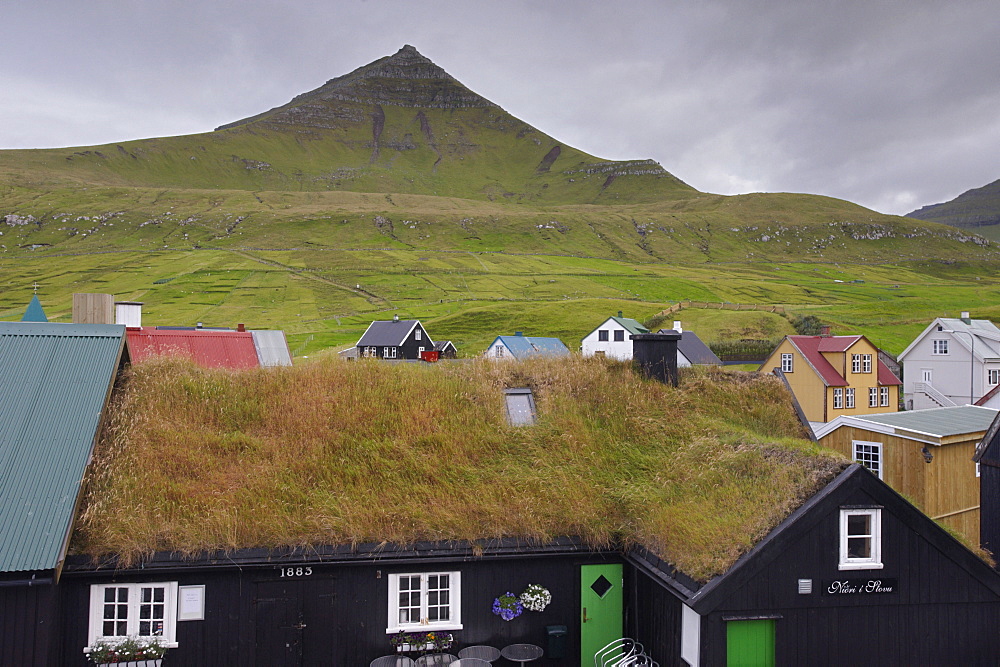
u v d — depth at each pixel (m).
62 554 10.45
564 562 12.68
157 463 12.35
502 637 12.42
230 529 11.31
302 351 90.12
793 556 11.05
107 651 10.84
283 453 13.05
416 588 12.25
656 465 13.78
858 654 11.29
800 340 55.50
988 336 60.53
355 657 11.84
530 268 185.88
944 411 21.98
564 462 13.67
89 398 12.50
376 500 12.23
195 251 193.75
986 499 17.36
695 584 10.78
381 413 14.31
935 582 11.65
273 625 11.63
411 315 121.50
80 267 173.12
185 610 11.37
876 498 11.43
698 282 171.00
